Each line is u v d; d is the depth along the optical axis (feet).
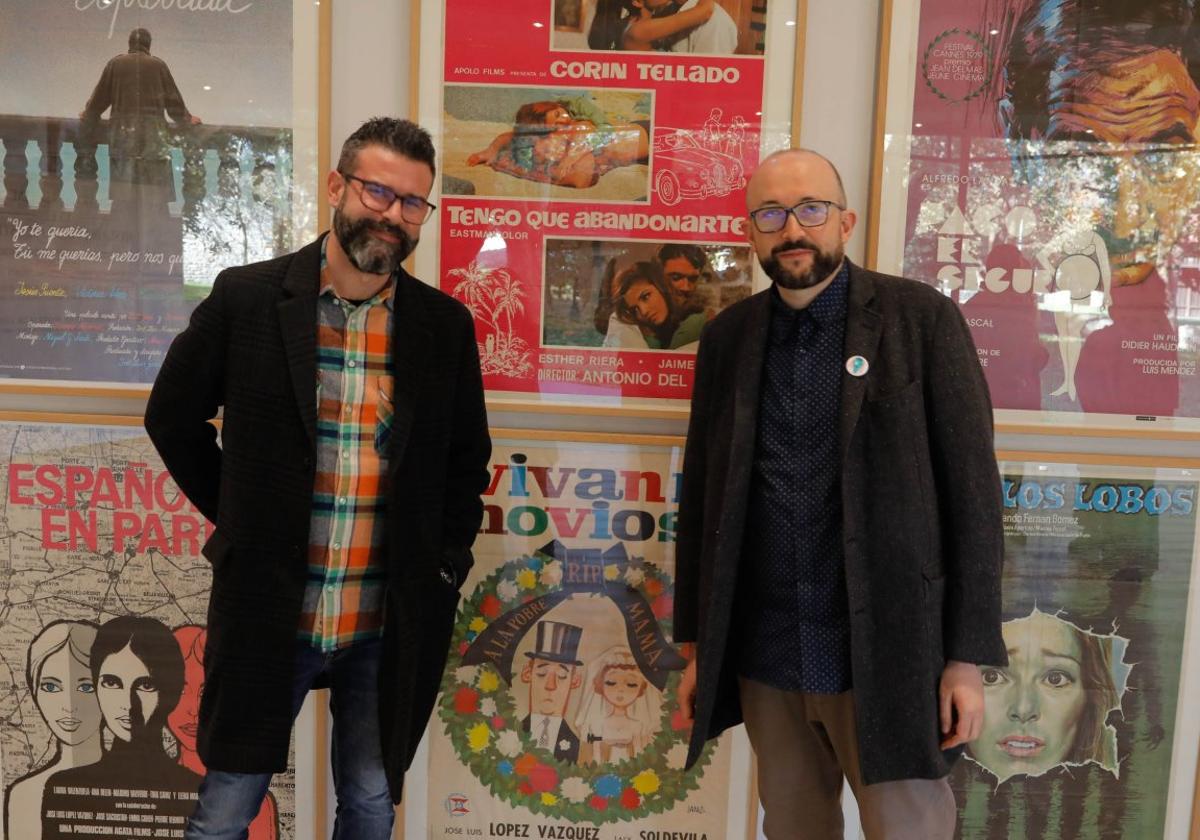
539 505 5.81
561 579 5.85
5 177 5.63
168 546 5.82
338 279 4.36
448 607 4.74
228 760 4.29
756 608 4.58
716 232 5.63
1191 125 5.54
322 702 5.86
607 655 5.88
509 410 5.76
